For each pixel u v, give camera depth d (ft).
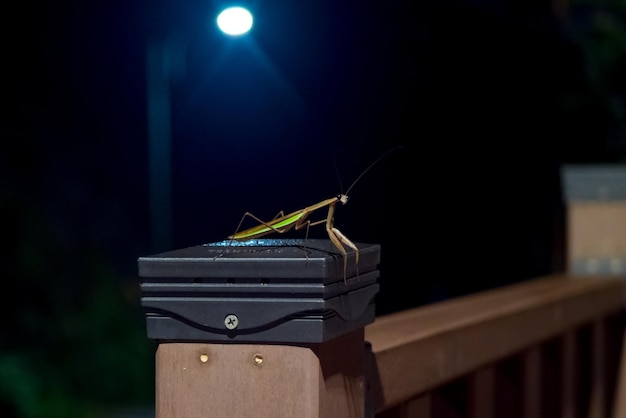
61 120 34.32
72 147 34.22
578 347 10.71
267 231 4.90
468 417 7.13
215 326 4.09
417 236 16.57
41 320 29.19
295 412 4.05
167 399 4.20
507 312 7.65
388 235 16.07
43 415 26.45
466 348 6.82
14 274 29.53
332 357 4.29
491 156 17.06
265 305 4.04
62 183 33.12
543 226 16.89
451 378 6.57
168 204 20.85
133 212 34.12
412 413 6.21
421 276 16.67
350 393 4.58
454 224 16.89
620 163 28.12
